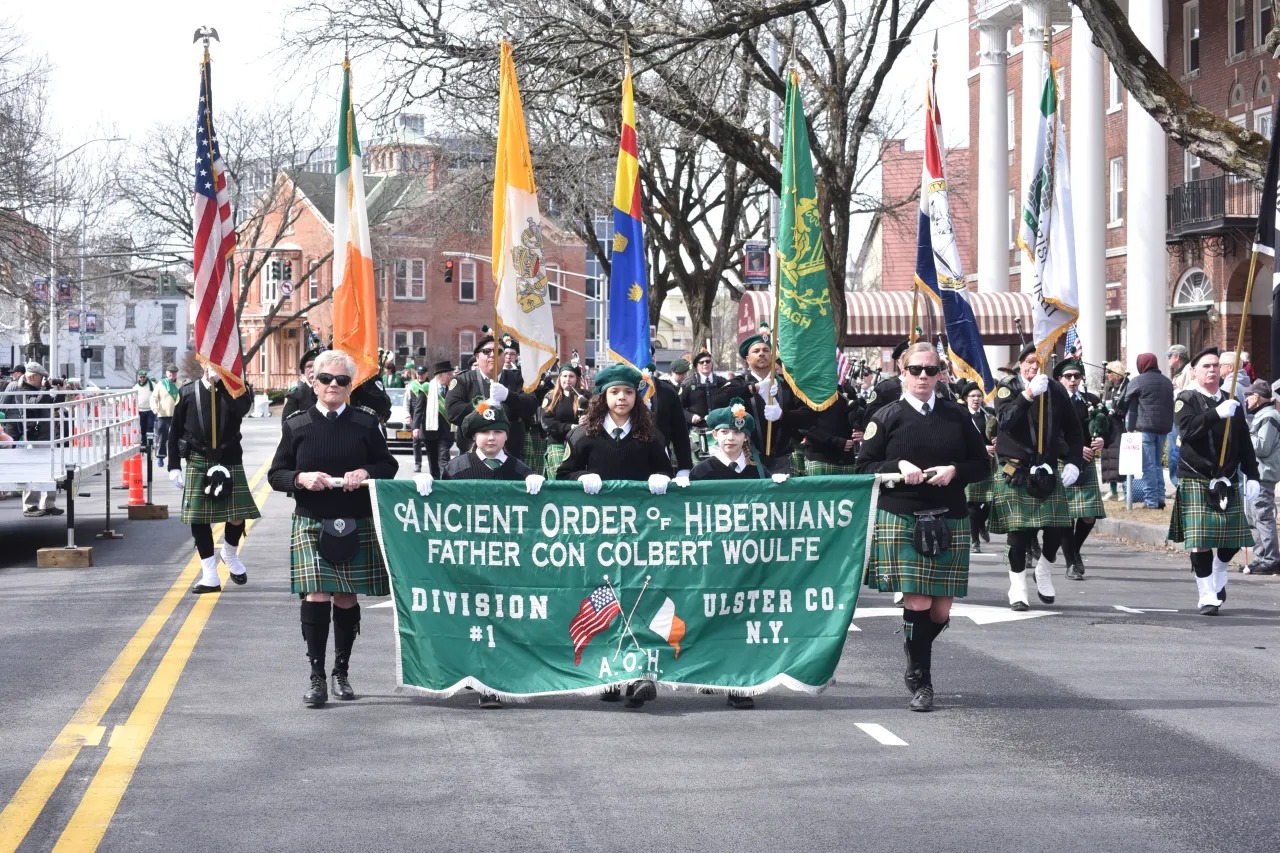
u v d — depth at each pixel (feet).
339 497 27.84
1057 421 40.88
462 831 19.92
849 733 25.88
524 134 37.65
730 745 24.91
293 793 21.79
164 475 91.56
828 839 19.62
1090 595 44.06
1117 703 28.48
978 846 19.34
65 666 31.58
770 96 98.89
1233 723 26.71
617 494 27.99
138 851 19.03
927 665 28.07
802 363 38.99
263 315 289.53
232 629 36.40
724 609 28.12
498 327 37.47
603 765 23.50
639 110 79.15
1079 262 110.22
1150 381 67.00
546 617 27.96
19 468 50.01
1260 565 49.70
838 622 28.12
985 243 132.98
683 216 128.36
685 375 62.59
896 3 82.23
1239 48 117.70
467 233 122.83
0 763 23.47
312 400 41.01
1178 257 124.26
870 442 28.32
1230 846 19.38
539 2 65.92
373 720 26.66
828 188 81.92
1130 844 19.45
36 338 183.11
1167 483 80.18
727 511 28.09
